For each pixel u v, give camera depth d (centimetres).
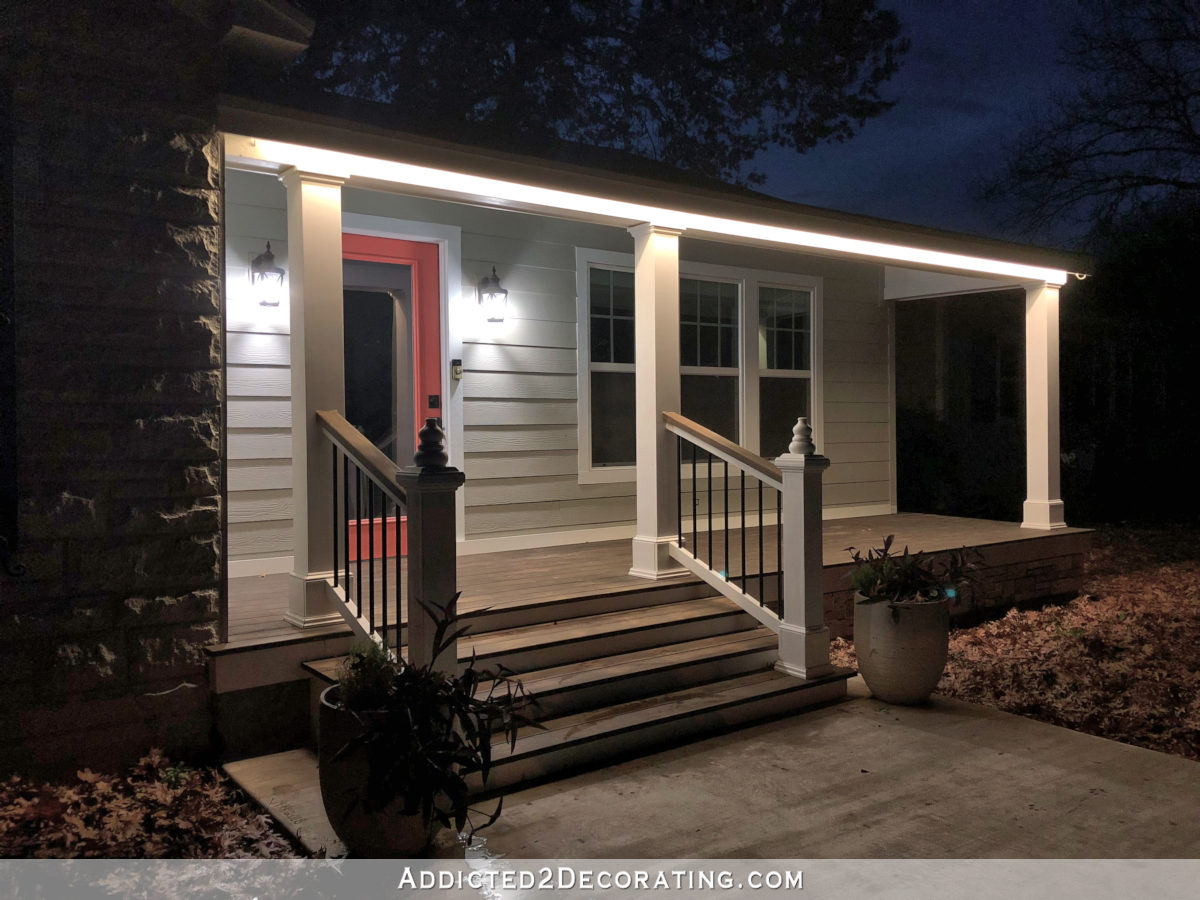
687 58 1393
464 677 297
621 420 750
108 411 351
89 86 346
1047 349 783
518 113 1255
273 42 381
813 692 457
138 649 359
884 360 944
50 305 339
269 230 559
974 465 1077
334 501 416
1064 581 774
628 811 333
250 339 553
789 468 464
